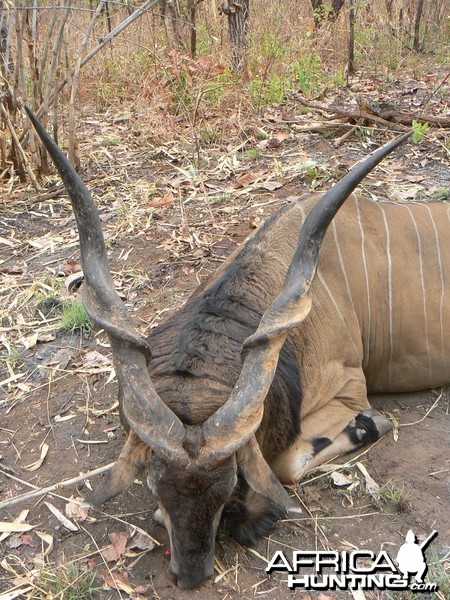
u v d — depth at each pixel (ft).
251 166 20.18
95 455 11.13
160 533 9.69
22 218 18.48
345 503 10.16
